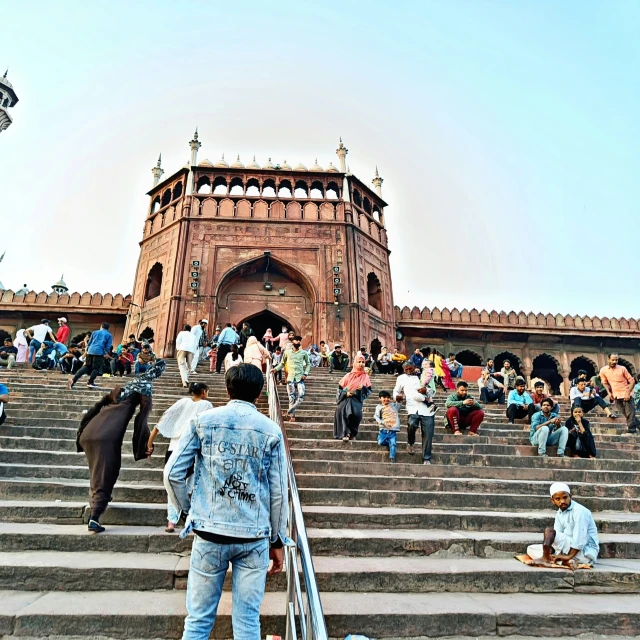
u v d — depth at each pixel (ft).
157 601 9.07
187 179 64.03
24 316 64.23
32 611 8.45
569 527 11.43
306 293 61.16
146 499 13.67
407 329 67.05
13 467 14.93
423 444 18.34
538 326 66.33
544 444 20.35
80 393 25.59
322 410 25.72
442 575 10.41
